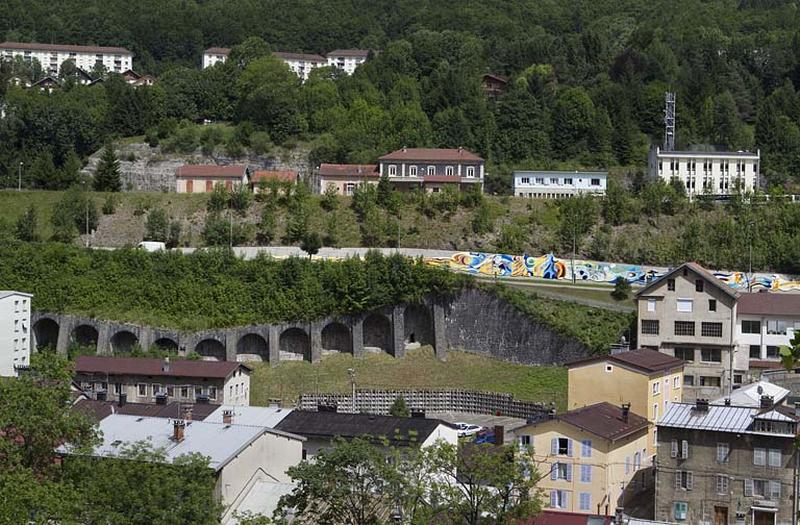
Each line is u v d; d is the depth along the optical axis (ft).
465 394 605.31
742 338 588.91
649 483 438.81
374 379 652.07
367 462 339.98
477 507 337.93
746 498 383.04
